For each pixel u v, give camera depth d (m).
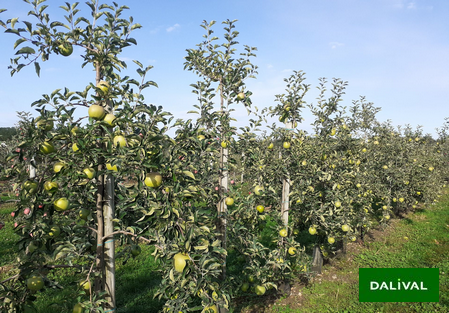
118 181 4.16
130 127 3.19
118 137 2.82
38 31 2.68
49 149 2.75
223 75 5.08
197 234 2.93
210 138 4.36
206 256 2.66
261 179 5.91
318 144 7.15
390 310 5.52
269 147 6.35
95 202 3.78
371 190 9.77
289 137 5.77
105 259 3.24
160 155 2.74
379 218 11.59
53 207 3.11
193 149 3.93
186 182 3.39
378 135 11.74
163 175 2.98
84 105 3.12
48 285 2.98
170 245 2.81
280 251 5.81
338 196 6.29
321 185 6.91
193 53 4.89
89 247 3.59
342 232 7.30
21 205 2.91
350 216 7.51
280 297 5.95
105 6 3.04
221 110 5.01
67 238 3.24
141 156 2.69
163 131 3.30
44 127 2.74
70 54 2.95
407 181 10.55
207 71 5.04
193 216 3.05
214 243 3.12
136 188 2.84
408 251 8.35
